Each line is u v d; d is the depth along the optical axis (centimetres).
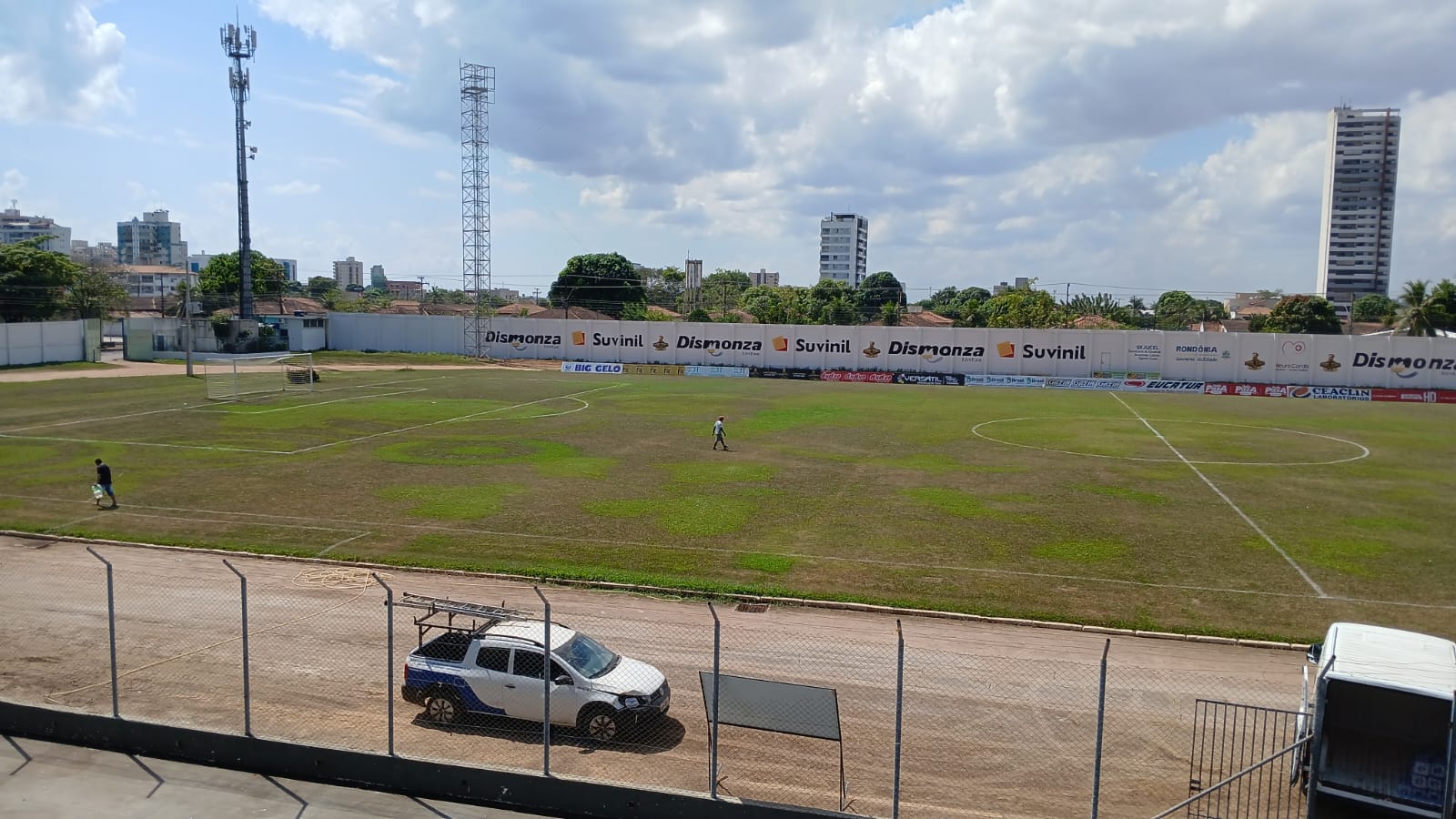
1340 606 2588
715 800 1499
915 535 3300
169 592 2597
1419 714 1431
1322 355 8688
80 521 3353
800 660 2164
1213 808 1547
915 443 5428
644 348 10625
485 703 1784
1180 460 4903
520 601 2555
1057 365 9356
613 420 6306
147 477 4131
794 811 1473
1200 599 2639
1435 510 3744
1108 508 3744
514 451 4966
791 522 3469
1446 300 10794
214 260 15188
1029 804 1561
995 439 5641
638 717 1789
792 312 14388
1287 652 2277
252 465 4456
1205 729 1830
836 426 6159
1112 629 2392
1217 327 15262
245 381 8194
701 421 6281
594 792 1544
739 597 2611
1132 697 1989
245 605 1670
